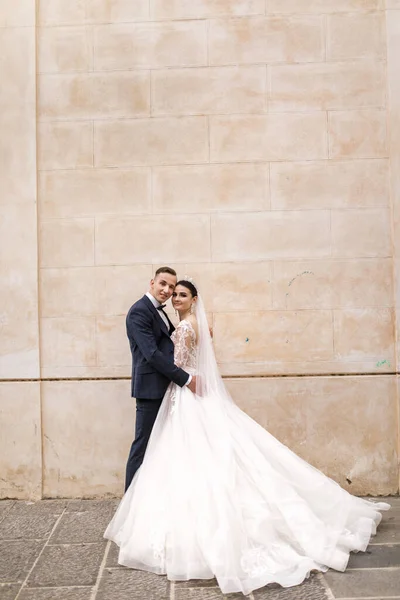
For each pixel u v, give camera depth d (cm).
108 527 400
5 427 488
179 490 369
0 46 492
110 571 360
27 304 491
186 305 430
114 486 488
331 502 393
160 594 331
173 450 389
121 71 494
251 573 338
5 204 491
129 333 437
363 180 488
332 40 490
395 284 484
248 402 486
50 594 331
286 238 489
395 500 474
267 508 367
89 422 489
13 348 489
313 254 488
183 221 491
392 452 486
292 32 491
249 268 489
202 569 346
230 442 388
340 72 490
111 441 489
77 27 495
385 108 488
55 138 495
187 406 405
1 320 489
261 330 488
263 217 489
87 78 495
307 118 489
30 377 489
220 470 373
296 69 491
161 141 493
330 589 332
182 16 492
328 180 489
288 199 489
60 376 490
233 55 491
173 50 492
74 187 494
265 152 490
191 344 426
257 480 378
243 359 487
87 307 492
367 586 335
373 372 486
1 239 491
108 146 494
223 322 488
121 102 494
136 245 491
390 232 487
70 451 489
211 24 491
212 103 491
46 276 493
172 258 489
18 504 477
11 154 493
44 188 494
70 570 361
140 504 379
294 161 490
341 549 372
